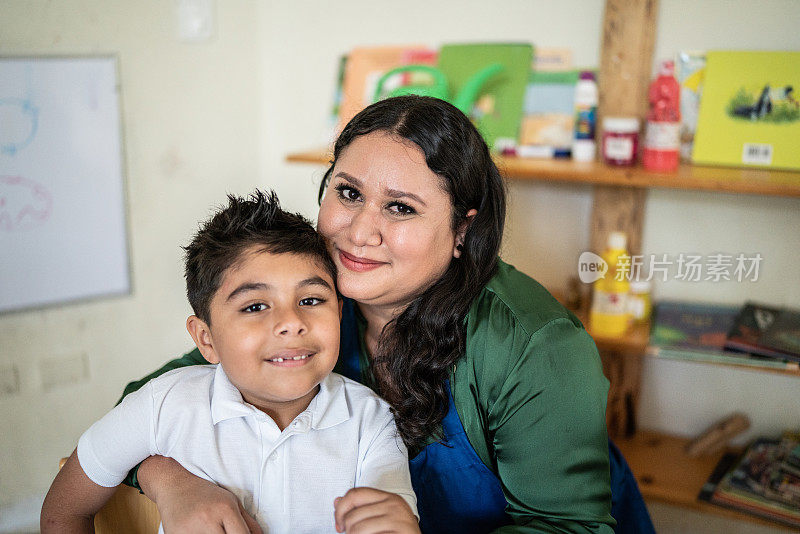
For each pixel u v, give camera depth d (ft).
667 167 5.49
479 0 6.57
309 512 3.16
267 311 3.05
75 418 6.81
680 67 5.87
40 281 6.35
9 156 5.99
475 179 3.31
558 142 6.29
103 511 3.59
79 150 6.36
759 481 5.69
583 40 6.26
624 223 6.21
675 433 6.61
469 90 6.23
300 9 7.30
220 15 7.12
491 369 3.36
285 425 3.32
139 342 7.11
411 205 3.15
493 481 3.59
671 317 5.98
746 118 5.64
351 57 7.13
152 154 6.85
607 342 5.70
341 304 3.56
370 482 3.15
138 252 6.92
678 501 5.73
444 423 3.50
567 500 3.26
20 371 6.40
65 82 6.18
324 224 3.30
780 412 6.20
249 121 7.61
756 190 4.94
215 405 3.17
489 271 3.53
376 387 3.79
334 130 6.66
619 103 6.03
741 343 5.41
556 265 6.61
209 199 7.40
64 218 6.38
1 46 5.81
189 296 3.33
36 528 6.62
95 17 6.27
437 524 3.67
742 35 5.72
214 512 2.82
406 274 3.24
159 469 3.11
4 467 6.44
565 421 3.25
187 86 7.00
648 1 5.78
